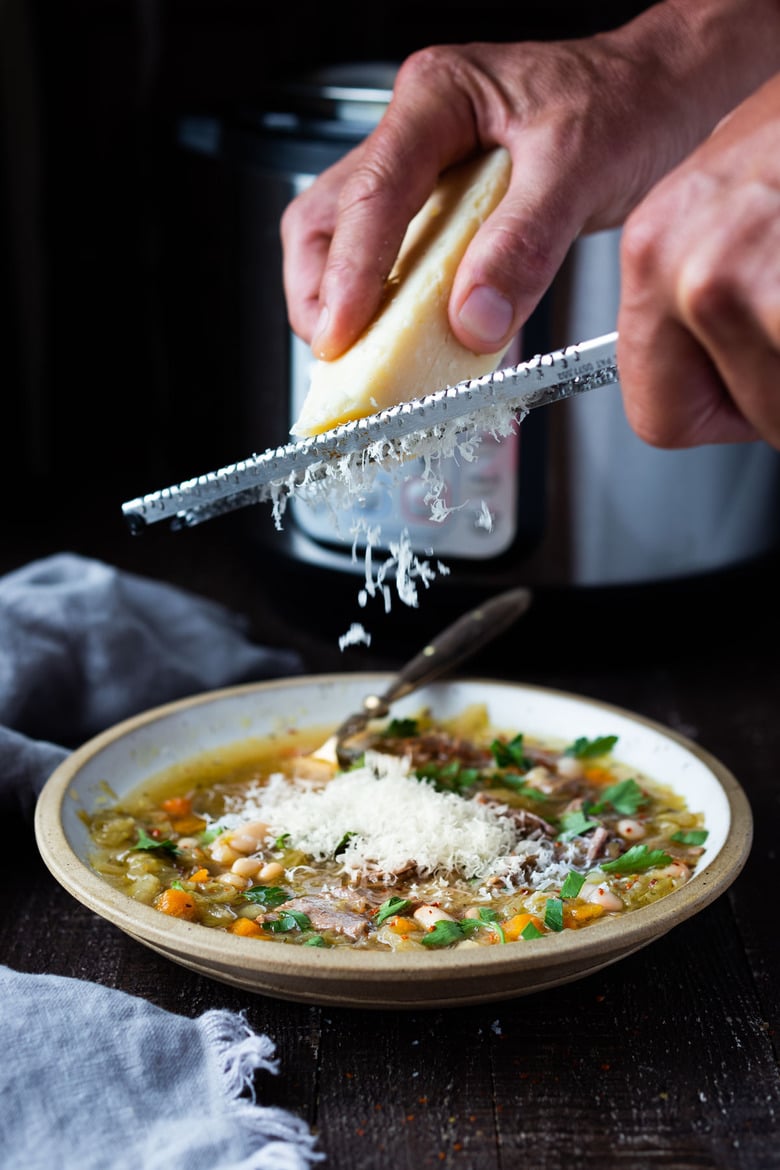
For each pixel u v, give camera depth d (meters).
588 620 0.83
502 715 0.71
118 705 0.76
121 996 0.53
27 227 1.13
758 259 0.42
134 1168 0.46
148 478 1.20
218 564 1.02
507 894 0.57
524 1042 0.53
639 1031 0.54
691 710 0.81
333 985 0.49
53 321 1.21
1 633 0.74
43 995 0.52
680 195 0.44
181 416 1.05
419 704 0.72
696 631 0.87
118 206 1.20
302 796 0.63
